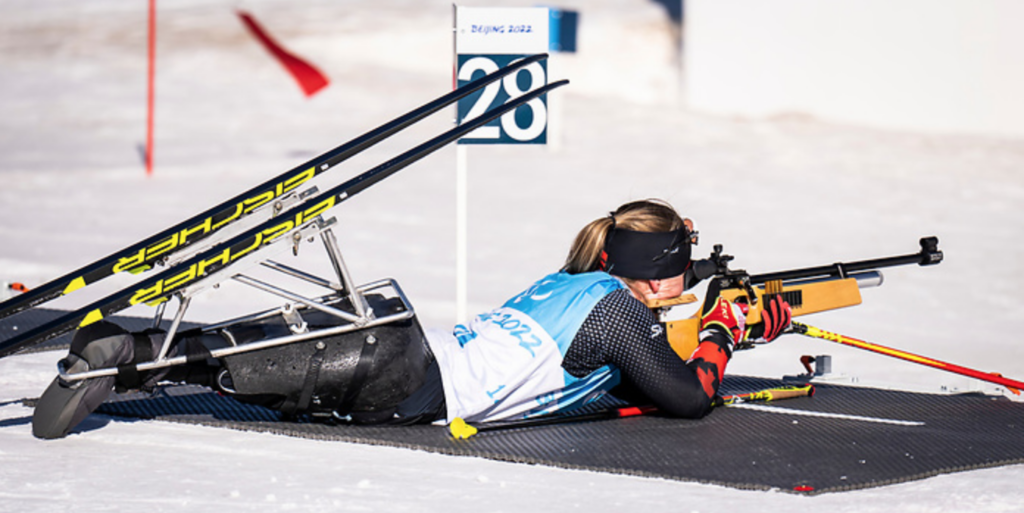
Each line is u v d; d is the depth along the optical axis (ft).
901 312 116.06
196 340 56.08
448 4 364.58
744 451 55.83
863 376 86.07
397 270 128.16
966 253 152.46
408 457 54.39
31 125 254.27
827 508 46.85
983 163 240.73
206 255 54.08
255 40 330.54
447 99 63.31
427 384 59.16
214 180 204.95
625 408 64.03
